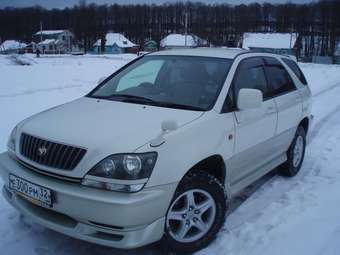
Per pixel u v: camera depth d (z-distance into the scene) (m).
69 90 13.38
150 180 2.90
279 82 4.93
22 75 18.83
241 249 3.52
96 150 2.92
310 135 7.79
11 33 116.62
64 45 106.00
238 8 98.75
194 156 3.23
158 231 3.04
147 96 4.03
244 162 4.01
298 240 3.70
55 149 3.05
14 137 3.53
